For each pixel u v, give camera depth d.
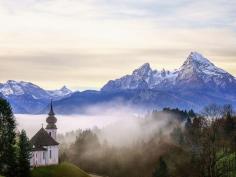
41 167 179.88
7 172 137.62
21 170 145.38
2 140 132.00
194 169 110.75
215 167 93.31
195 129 101.88
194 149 101.06
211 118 102.56
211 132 92.38
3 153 132.38
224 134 114.00
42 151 191.25
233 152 108.00
